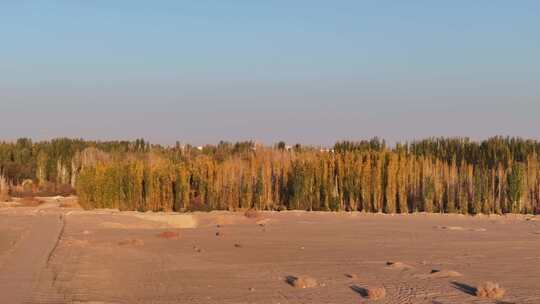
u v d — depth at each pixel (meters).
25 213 69.69
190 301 24.86
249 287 27.78
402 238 50.03
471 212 75.31
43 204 86.44
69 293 25.97
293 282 28.20
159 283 28.84
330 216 71.44
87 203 80.44
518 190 74.94
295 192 78.56
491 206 74.88
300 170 78.94
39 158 112.12
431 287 27.39
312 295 25.86
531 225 62.78
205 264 35.03
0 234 49.00
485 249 42.41
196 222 66.56
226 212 76.38
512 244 45.53
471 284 28.17
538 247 43.59
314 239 48.97
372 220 67.25
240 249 42.19
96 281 28.97
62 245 41.81
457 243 46.25
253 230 56.50
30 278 29.25
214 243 45.84
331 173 78.81
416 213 74.44
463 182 76.56
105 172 80.69
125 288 27.56
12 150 118.88
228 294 26.23
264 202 80.12
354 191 78.00
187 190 79.62
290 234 52.97
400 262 35.22
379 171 77.19
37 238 46.31
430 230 56.97
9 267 32.41
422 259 37.12
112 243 44.78
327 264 35.00
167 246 43.81
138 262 35.47
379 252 40.69
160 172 80.19
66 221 60.53
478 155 89.31
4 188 101.81
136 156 107.50
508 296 25.61
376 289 25.31
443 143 94.69
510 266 34.12
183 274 31.44
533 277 30.34
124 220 63.62
